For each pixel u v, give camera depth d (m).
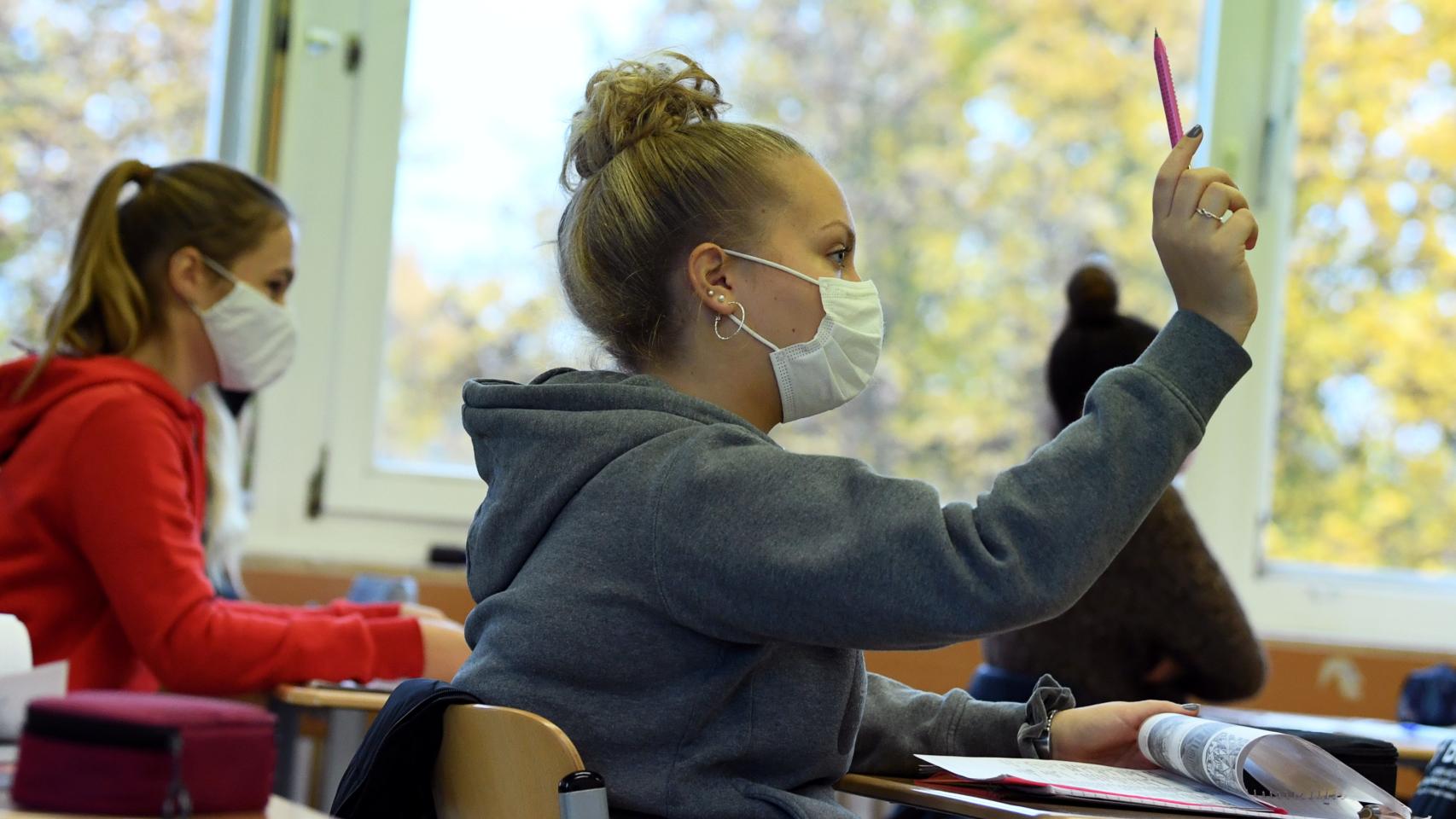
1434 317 3.89
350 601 2.91
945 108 3.83
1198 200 1.27
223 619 2.27
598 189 1.52
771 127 1.55
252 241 2.53
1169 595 2.56
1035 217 3.83
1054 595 1.18
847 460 1.30
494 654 1.34
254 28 3.57
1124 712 1.47
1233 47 3.87
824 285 1.47
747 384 1.49
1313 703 3.56
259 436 3.50
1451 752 1.61
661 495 1.28
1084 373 2.74
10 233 3.45
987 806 1.18
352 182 3.60
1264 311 3.85
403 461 3.61
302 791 3.03
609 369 1.58
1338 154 3.91
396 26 3.63
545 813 1.14
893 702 1.55
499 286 3.66
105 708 0.84
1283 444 3.87
